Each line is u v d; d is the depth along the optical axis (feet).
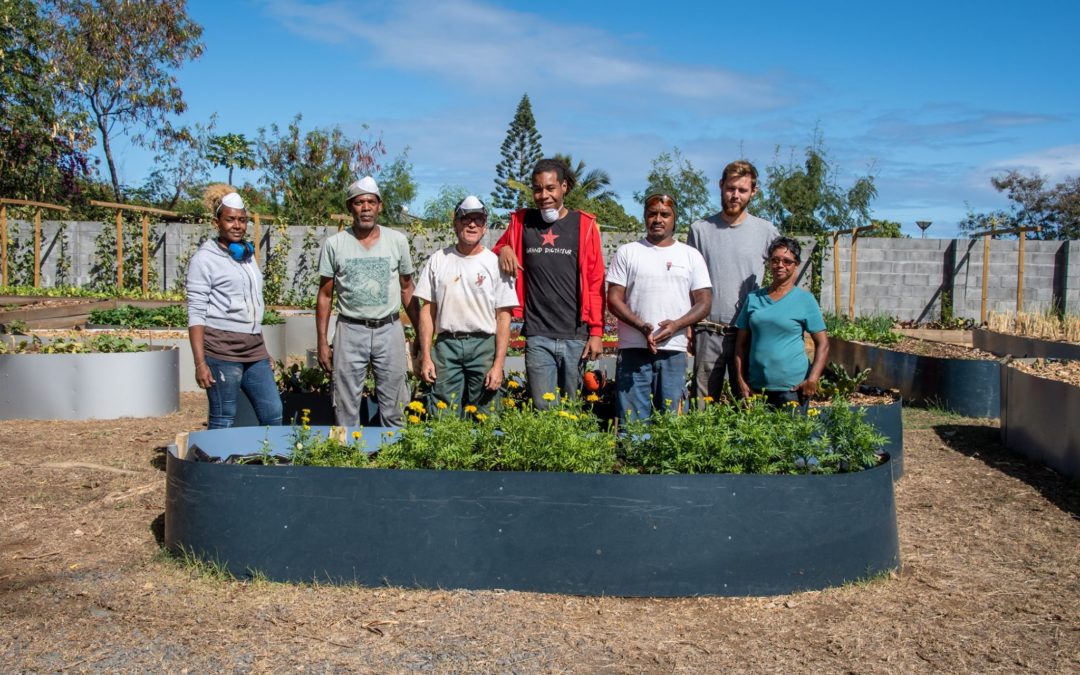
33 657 11.43
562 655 11.63
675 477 13.37
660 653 11.73
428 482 13.52
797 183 79.00
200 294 17.97
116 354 28.48
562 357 18.89
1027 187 134.92
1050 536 17.07
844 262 61.67
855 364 38.55
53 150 78.54
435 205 107.96
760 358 18.80
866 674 11.25
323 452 14.85
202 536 14.12
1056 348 40.37
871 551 14.19
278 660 11.41
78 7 89.92
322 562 13.70
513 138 142.10
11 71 74.69
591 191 110.42
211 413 18.60
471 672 11.18
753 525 13.50
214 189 18.51
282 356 41.91
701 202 77.92
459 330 18.38
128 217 60.54
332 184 94.58
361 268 18.63
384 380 19.03
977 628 12.62
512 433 14.26
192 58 95.25
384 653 11.62
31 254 61.57
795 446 14.55
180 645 11.78
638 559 13.38
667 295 18.13
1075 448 21.49
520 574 13.50
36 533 16.25
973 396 30.78
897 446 21.77
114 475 20.38
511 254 18.37
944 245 61.98
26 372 27.84
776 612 12.98
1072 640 12.29
